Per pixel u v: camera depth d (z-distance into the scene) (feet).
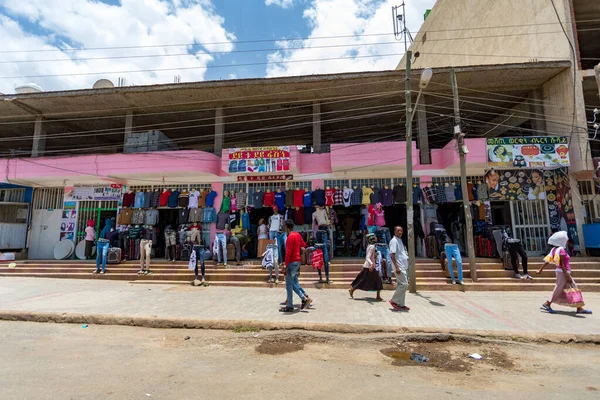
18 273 37.81
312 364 14.44
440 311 22.29
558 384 12.57
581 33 44.68
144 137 45.09
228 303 24.49
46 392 11.27
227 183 42.91
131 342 17.42
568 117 38.70
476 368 14.19
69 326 20.29
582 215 37.37
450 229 41.98
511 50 48.37
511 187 39.37
